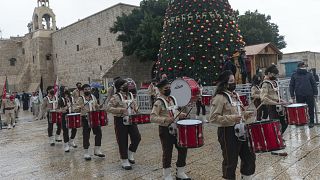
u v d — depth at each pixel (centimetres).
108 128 1427
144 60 2798
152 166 736
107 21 3703
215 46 1606
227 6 1691
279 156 727
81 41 4288
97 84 3020
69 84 4675
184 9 1661
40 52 5209
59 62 4981
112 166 764
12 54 5888
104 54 3788
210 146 881
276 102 764
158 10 2919
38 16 5397
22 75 5497
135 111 757
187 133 539
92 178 676
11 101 1805
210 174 641
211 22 1628
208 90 1486
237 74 1625
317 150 752
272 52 2183
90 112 829
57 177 705
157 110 602
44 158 912
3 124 2028
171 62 1667
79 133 1376
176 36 1662
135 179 648
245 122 504
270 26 3584
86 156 847
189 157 781
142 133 1195
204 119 1358
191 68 1608
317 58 4131
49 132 1125
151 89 1544
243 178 507
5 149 1103
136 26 2916
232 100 494
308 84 1011
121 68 3173
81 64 4312
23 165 841
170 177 608
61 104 1033
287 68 2761
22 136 1418
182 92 693
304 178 572
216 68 1589
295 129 1031
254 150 469
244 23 3309
